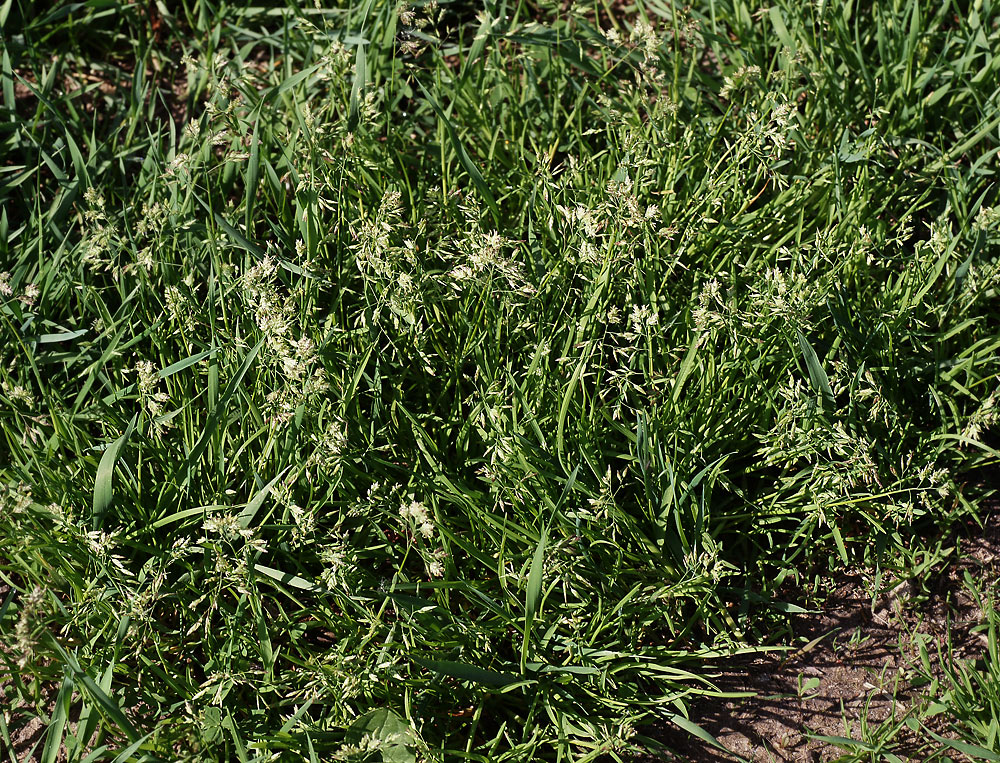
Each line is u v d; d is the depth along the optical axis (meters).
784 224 3.26
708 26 3.76
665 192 3.04
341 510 2.66
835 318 2.82
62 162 3.52
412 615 2.45
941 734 2.55
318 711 2.53
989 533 2.91
